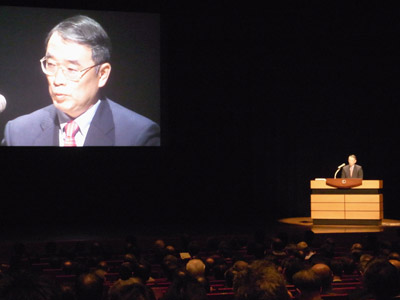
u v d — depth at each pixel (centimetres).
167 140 1256
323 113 1293
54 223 1229
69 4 1173
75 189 1238
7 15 1146
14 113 1148
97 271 443
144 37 1219
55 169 1228
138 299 173
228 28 1280
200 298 241
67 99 1166
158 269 565
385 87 1240
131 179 1262
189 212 1288
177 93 1273
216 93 1291
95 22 1187
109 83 1196
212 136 1291
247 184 1305
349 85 1274
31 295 123
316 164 1300
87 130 1180
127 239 700
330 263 467
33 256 663
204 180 1291
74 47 1170
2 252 838
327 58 1284
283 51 1296
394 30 1204
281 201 1312
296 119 1305
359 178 1035
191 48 1275
